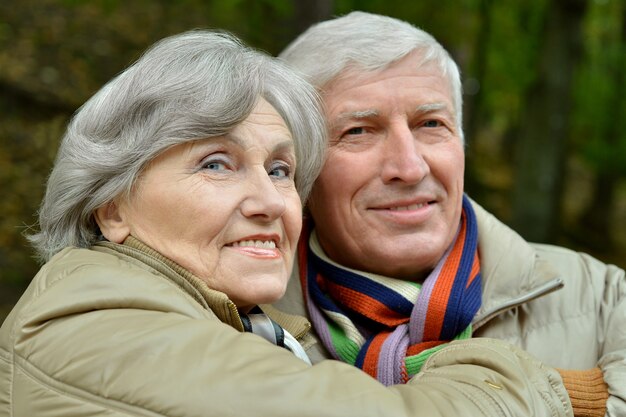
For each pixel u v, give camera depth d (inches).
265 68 71.9
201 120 63.6
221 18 228.8
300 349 72.0
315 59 82.4
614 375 76.4
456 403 54.9
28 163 238.2
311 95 76.9
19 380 56.1
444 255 85.7
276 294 66.6
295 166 73.6
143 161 64.2
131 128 65.1
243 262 65.5
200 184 64.4
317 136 77.2
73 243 69.3
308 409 50.5
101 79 279.1
